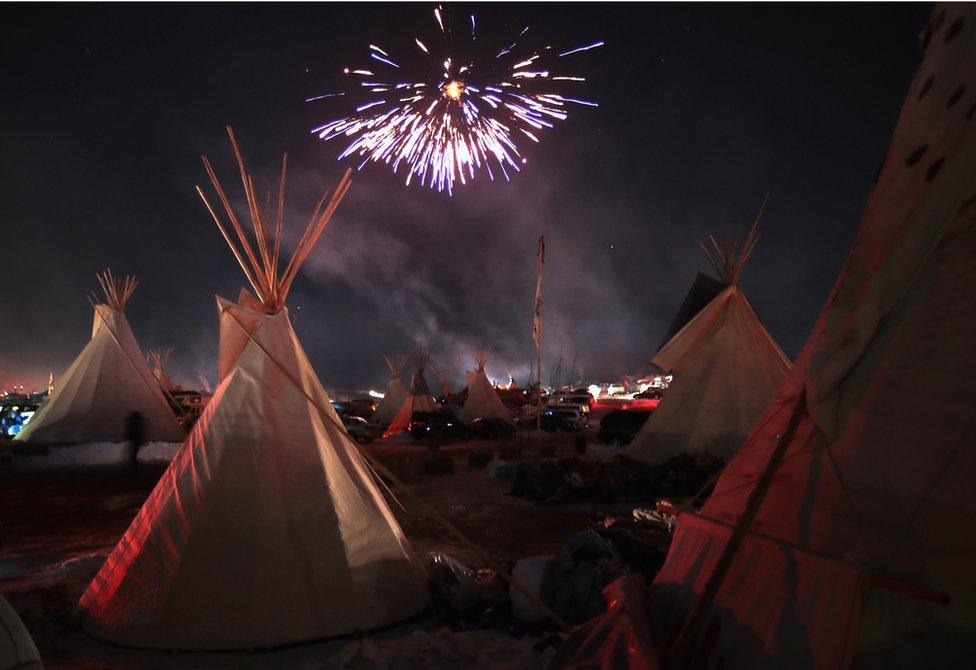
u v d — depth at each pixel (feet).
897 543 8.54
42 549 25.08
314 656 14.71
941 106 10.09
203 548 15.94
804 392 10.58
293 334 19.15
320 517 16.83
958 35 9.99
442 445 72.54
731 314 41.83
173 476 17.29
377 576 16.69
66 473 45.39
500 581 17.06
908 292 10.00
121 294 59.72
